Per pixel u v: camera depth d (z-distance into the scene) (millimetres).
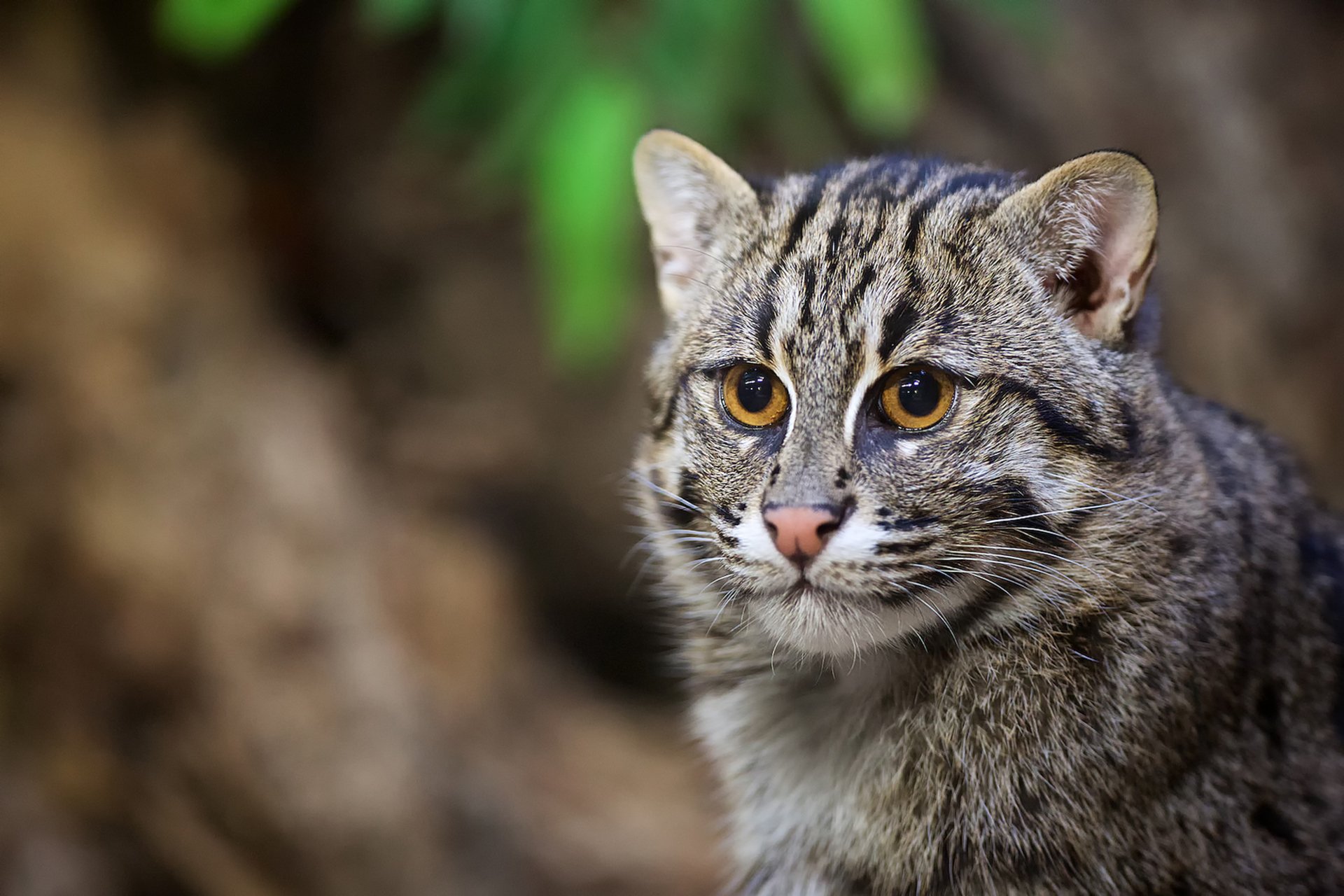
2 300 6652
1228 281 9273
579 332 7359
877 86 6195
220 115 8227
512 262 9023
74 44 7465
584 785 7555
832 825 3844
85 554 6465
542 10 6688
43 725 6418
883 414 3604
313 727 6562
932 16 8711
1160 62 9281
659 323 8805
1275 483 4059
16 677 6445
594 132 6551
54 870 6184
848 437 3562
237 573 6648
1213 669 3523
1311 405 9289
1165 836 3502
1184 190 9250
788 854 4000
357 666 6770
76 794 6375
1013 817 3574
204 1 6441
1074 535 3555
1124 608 3557
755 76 7527
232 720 6469
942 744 3660
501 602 8172
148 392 6801
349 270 8906
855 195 3951
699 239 4367
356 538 7148
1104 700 3537
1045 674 3584
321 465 7195
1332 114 9664
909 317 3584
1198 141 9305
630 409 8969
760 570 3621
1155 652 3523
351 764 6578
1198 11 9516
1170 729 3496
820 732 3996
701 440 3840
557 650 9008
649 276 8695
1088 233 3666
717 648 4164
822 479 3490
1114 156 3545
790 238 3949
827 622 3588
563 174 6574
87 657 6453
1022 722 3590
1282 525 3930
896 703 3805
